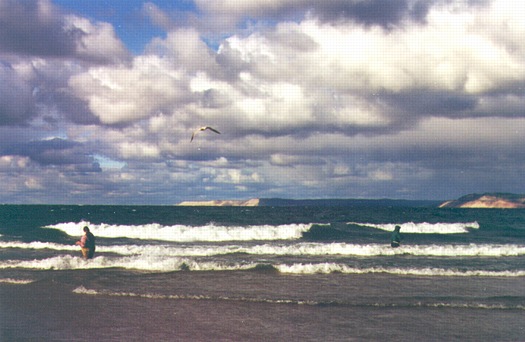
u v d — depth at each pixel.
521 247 24.62
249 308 12.01
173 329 10.15
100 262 17.88
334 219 62.12
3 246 23.67
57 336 9.58
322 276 16.25
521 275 16.77
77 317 11.02
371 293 13.71
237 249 22.38
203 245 26.42
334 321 10.91
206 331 10.02
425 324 10.73
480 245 26.47
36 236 30.02
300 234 32.41
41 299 12.70
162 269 17.17
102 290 13.79
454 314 11.62
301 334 9.89
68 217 56.19
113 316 11.12
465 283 15.29
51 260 17.80
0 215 63.03
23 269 16.86
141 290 13.85
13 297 12.88
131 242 27.88
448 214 92.81
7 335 9.60
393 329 10.32
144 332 9.91
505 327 10.55
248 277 15.91
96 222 47.69
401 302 12.65
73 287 14.19
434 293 13.77
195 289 14.05
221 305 12.29
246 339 9.52
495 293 13.84
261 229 31.92
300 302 12.61
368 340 9.55
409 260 20.44
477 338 9.75
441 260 20.61
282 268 17.27
